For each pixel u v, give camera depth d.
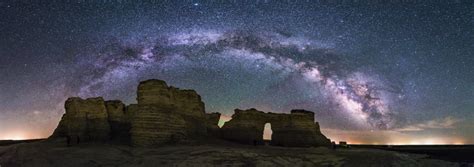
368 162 37.88
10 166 32.53
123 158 33.41
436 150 93.44
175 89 47.31
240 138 55.88
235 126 57.06
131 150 36.62
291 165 33.38
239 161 32.44
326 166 34.91
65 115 47.78
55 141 42.84
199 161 31.72
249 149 40.12
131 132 39.94
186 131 44.84
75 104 45.09
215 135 56.91
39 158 33.59
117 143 41.94
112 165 31.44
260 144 58.22
